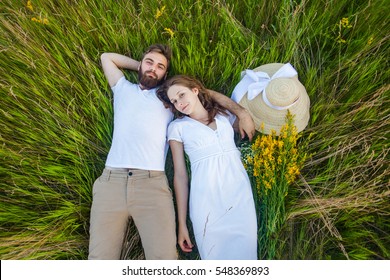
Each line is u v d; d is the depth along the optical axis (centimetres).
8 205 168
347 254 164
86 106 183
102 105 184
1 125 174
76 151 179
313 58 189
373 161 164
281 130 165
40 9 190
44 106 181
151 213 164
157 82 179
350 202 162
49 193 172
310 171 176
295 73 174
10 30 183
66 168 176
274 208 164
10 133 175
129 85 181
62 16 190
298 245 169
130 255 175
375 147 170
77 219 173
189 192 183
